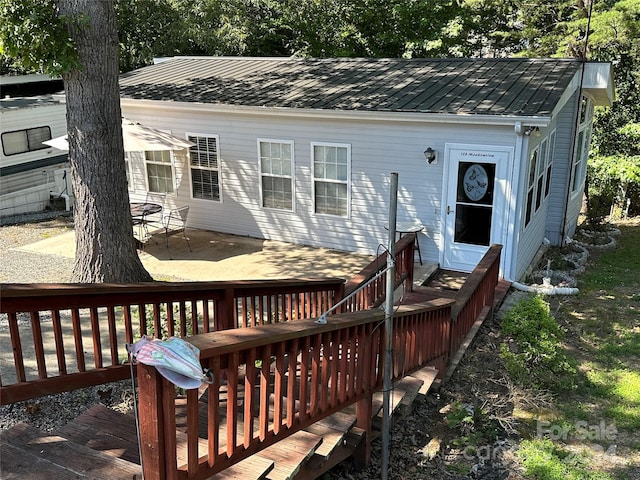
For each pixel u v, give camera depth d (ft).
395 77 36.55
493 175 30.14
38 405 15.38
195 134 38.29
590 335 25.75
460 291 21.65
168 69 46.29
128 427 11.62
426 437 16.78
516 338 22.40
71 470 8.78
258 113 34.88
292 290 17.65
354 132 33.14
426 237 33.09
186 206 40.09
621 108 57.21
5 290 9.23
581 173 42.83
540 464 15.64
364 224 34.65
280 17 71.20
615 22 50.93
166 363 6.97
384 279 23.16
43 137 52.80
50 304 10.28
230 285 14.48
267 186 37.11
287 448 11.16
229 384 8.67
